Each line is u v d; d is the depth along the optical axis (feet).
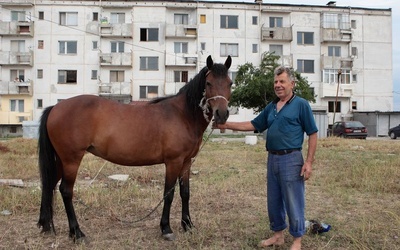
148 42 118.83
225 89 14.69
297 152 13.19
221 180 27.53
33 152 46.88
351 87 126.31
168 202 15.35
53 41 116.26
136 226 16.98
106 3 117.19
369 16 128.57
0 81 112.98
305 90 93.50
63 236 15.47
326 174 30.27
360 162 36.01
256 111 99.96
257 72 96.32
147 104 15.72
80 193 21.95
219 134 109.19
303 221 13.21
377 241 14.84
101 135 14.80
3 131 111.34
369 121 121.90
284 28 122.31
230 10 121.70
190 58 118.32
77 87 116.88
